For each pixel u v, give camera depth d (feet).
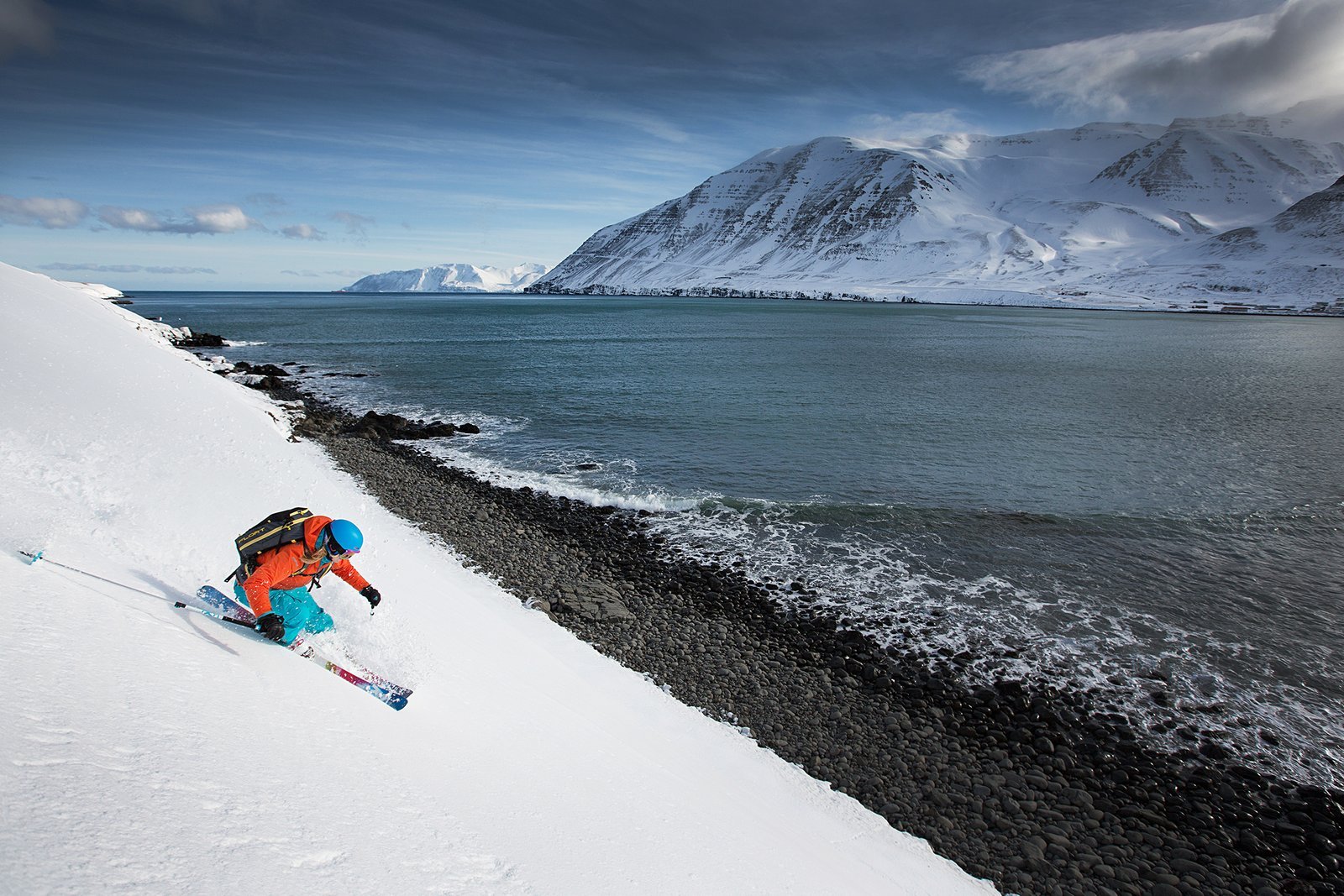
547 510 65.36
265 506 34.76
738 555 55.72
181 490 32.94
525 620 40.29
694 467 81.30
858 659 41.09
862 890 20.34
